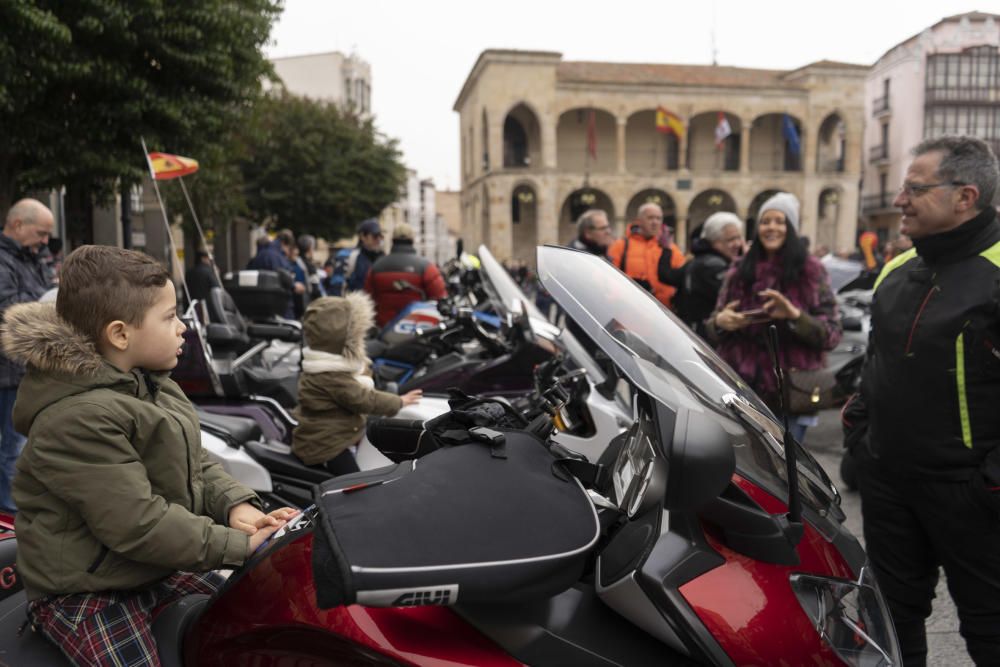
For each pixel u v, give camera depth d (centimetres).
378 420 195
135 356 165
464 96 5112
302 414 336
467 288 686
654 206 605
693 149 4584
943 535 220
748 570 146
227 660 163
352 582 119
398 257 664
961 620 224
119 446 156
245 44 973
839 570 158
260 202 2433
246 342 469
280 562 162
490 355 423
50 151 801
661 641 143
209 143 1007
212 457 321
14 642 171
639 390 152
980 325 207
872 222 4397
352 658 147
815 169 4322
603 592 145
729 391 169
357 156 2542
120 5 762
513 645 141
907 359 220
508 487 141
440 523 131
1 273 417
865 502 246
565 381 319
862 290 964
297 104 2528
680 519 146
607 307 164
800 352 371
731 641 137
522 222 4516
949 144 215
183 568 161
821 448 618
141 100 840
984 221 213
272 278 583
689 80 4366
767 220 377
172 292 169
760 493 153
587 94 4181
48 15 684
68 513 159
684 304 554
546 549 130
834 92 4275
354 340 332
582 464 161
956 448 213
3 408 411
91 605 162
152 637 169
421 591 122
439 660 140
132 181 905
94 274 159
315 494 142
